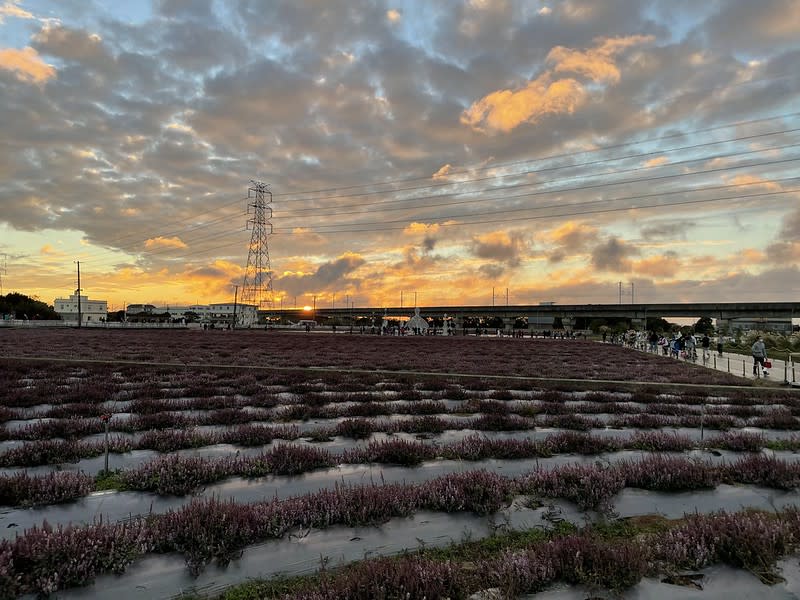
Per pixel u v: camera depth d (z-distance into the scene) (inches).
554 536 229.3
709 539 215.8
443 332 4101.9
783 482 305.6
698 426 514.9
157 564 210.8
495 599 180.1
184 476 307.4
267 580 199.6
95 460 370.3
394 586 177.5
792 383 865.5
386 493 267.1
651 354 1843.0
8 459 350.6
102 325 3991.1
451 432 474.0
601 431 490.0
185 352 1470.2
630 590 190.4
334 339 2568.9
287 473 338.0
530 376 950.4
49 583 185.8
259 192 4202.8
